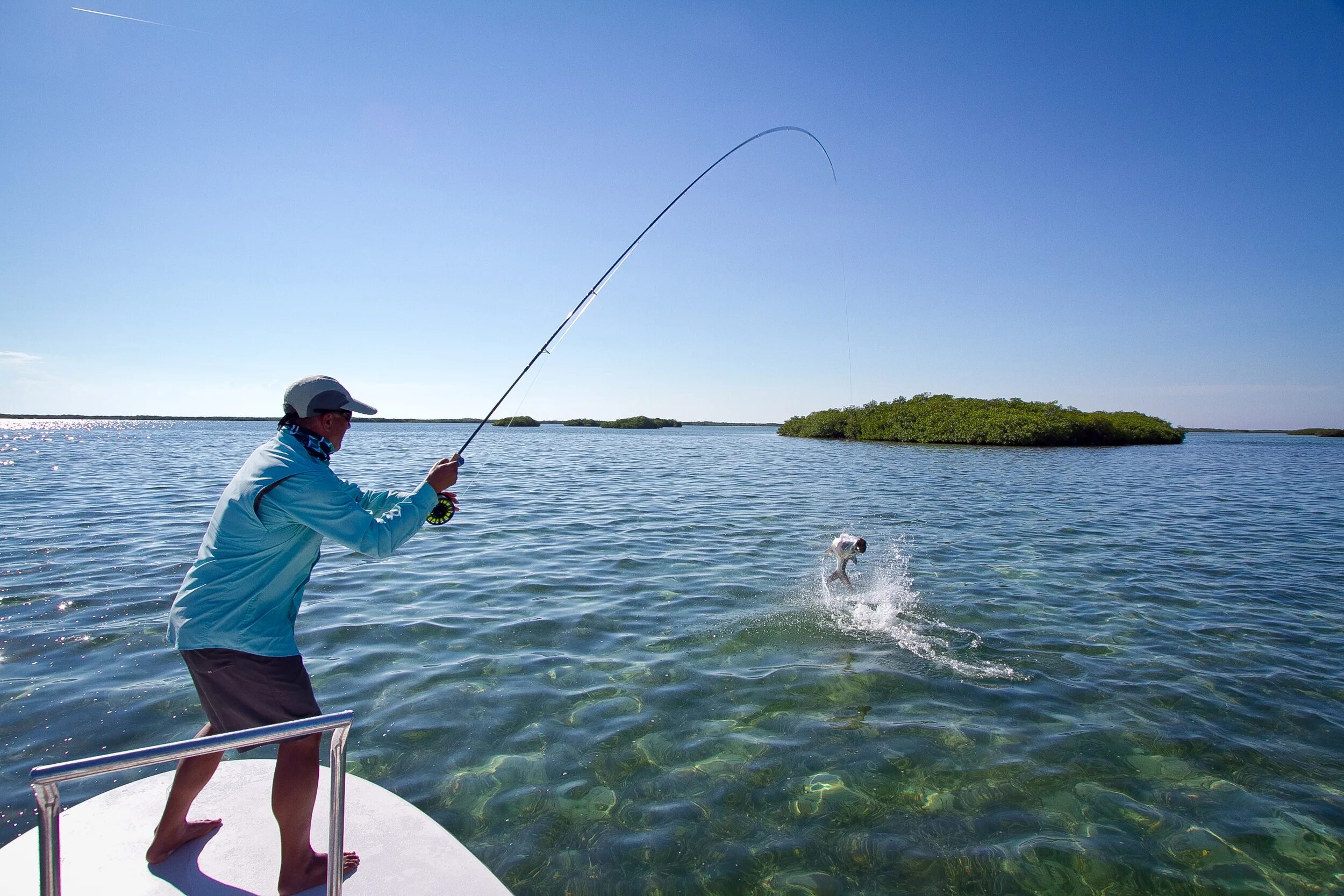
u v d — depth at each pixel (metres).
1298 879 3.12
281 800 2.38
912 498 15.93
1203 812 3.60
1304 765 4.04
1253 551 10.10
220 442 41.62
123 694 4.66
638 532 10.98
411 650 5.64
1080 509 14.43
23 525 10.62
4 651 5.40
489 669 5.28
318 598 7.04
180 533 9.97
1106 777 3.90
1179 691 5.04
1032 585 7.97
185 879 2.44
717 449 41.09
